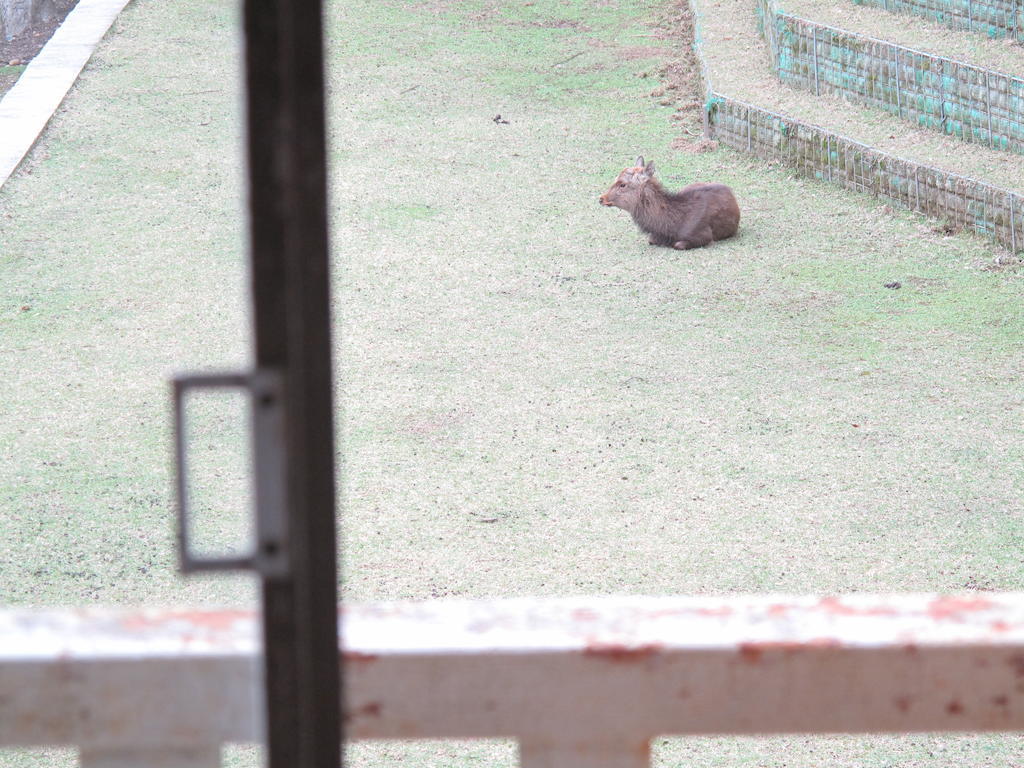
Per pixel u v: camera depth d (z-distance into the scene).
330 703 1.20
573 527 7.82
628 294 11.73
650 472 8.50
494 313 11.29
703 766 5.52
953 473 8.39
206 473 8.52
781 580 7.18
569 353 10.46
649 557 7.45
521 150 15.61
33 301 11.49
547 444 8.91
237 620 1.63
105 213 13.49
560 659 1.58
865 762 5.51
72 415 9.40
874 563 7.34
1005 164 13.46
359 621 1.64
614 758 1.62
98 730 1.57
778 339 10.70
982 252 12.52
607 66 18.39
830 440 8.90
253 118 1.10
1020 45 15.11
